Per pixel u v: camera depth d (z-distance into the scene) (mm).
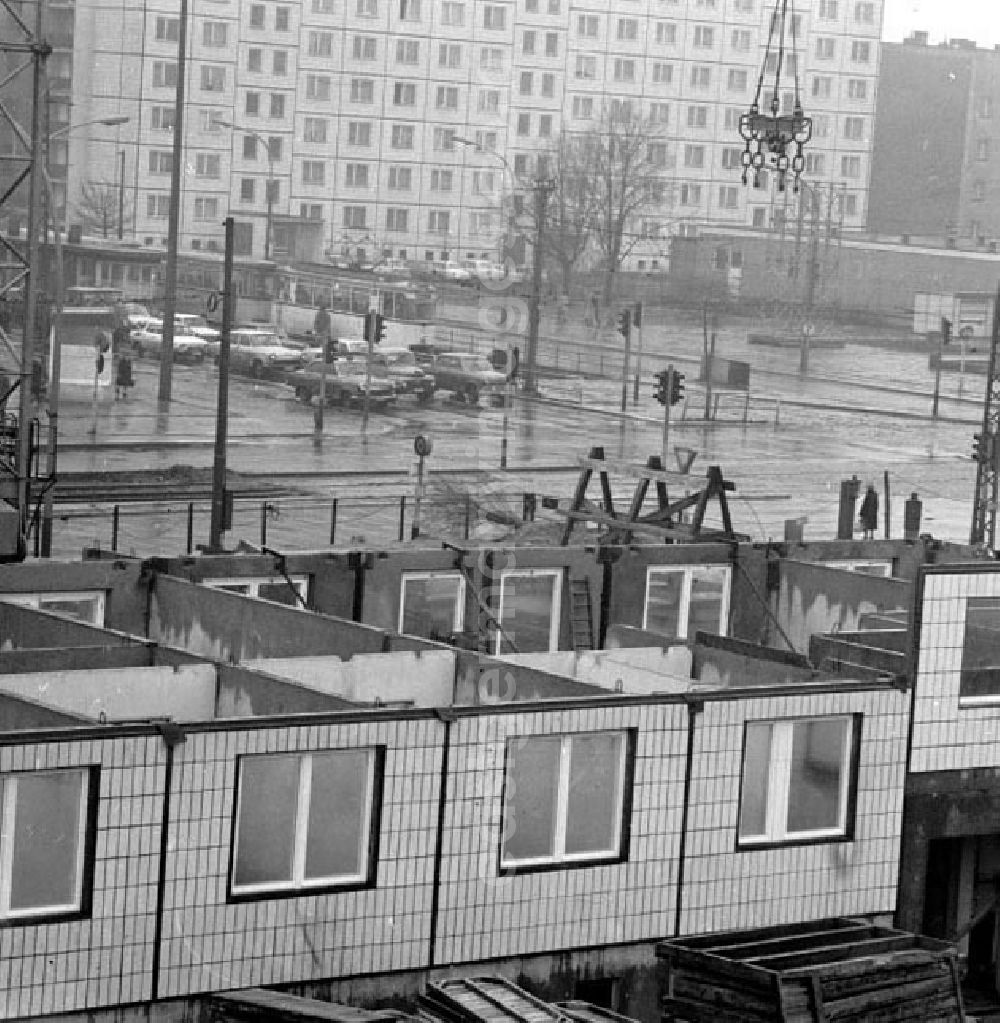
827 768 30062
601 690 29891
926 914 32875
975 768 31531
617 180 182500
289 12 175500
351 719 26000
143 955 25031
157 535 68375
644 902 28359
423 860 26734
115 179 168875
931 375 141875
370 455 90812
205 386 114125
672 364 136250
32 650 31094
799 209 177875
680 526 49094
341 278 133625
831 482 90188
